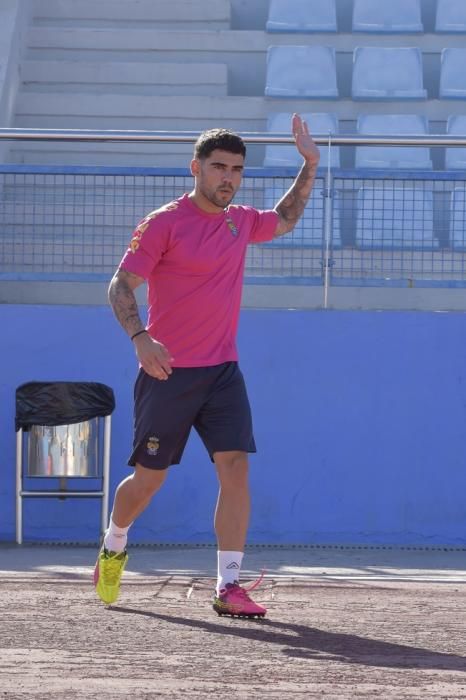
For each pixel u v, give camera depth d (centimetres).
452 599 1098
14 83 2744
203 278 941
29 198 1881
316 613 994
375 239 1780
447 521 1702
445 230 1769
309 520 1705
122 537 1003
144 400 959
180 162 2611
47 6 3034
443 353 1711
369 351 1711
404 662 764
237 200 1833
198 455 1722
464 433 1705
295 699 643
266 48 2973
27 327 1744
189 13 3047
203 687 675
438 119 2827
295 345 1714
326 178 1750
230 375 960
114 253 1827
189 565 1445
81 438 1698
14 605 1020
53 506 1750
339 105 2812
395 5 3042
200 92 2850
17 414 1683
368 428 1706
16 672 719
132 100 2753
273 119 2698
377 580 1266
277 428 1711
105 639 843
